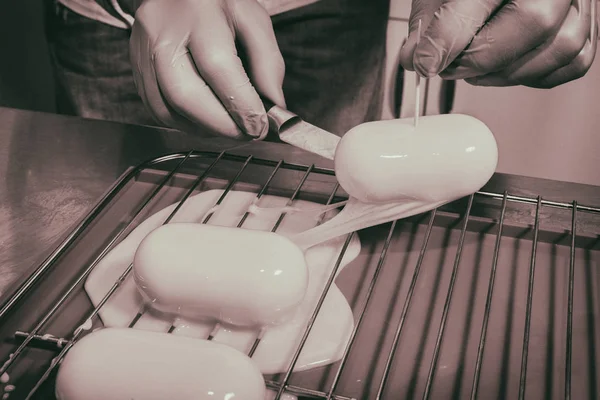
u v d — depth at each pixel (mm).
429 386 441
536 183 718
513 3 605
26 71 1373
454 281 546
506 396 484
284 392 466
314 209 652
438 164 558
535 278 592
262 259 503
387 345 525
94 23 1025
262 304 495
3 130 823
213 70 650
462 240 582
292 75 1064
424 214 651
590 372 503
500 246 627
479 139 569
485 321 491
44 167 750
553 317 551
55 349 506
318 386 491
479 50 625
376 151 565
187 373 405
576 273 597
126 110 1111
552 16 598
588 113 1234
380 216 601
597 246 617
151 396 396
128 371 408
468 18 592
